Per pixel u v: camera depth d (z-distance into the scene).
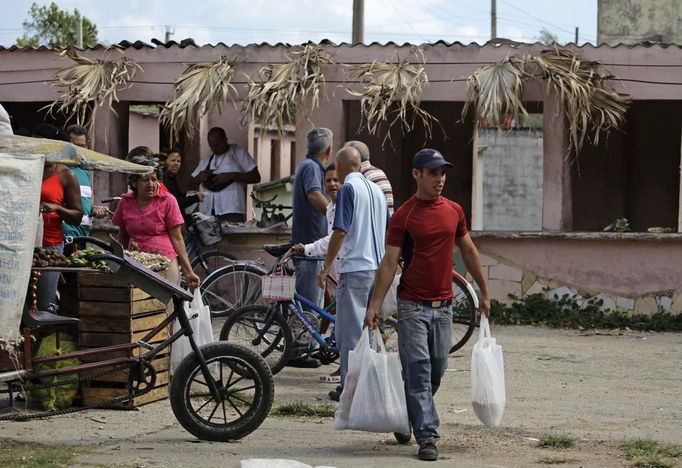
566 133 18.09
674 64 17.62
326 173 12.62
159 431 10.04
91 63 18.81
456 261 18.31
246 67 18.66
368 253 10.80
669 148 23.50
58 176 11.57
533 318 17.86
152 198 12.59
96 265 10.34
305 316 12.66
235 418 10.48
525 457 9.20
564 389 12.50
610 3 25.03
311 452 9.29
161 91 18.91
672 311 17.75
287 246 12.74
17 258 8.77
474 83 17.59
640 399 11.97
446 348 9.31
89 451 9.13
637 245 17.81
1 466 8.44
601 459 9.14
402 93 17.70
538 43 17.89
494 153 38.25
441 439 9.90
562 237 17.92
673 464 8.91
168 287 9.48
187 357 9.55
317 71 17.92
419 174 9.19
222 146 19.94
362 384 9.20
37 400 10.73
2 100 19.44
